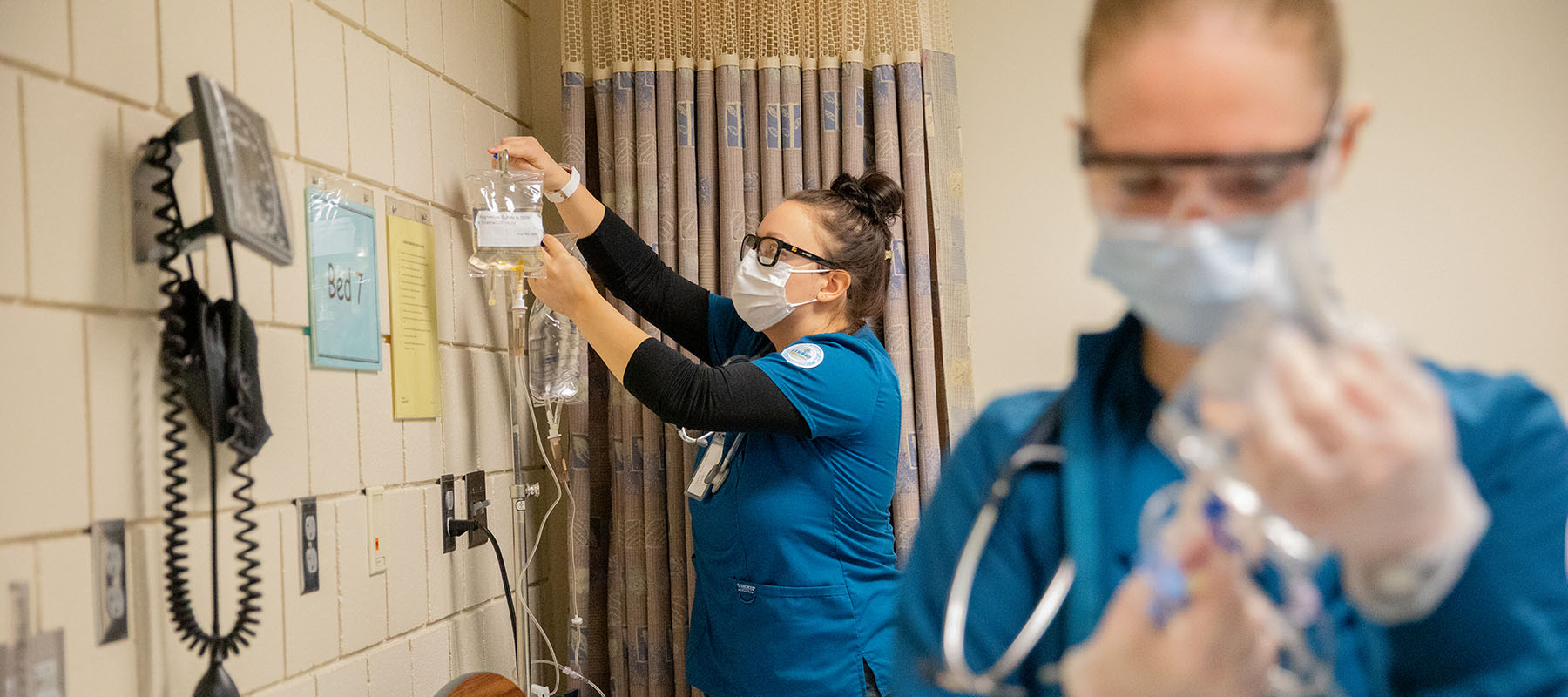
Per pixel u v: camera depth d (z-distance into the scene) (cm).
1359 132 54
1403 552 42
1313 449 41
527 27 234
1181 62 51
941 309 218
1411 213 225
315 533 136
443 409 178
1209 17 51
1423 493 41
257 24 129
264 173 108
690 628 184
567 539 229
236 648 109
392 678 156
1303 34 51
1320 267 45
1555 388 218
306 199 137
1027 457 61
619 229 195
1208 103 51
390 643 156
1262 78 51
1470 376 57
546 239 162
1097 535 58
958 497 66
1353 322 44
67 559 95
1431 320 223
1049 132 237
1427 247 224
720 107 220
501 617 200
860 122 219
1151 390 61
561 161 232
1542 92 221
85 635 97
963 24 242
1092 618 56
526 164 183
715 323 199
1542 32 221
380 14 161
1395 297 225
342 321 144
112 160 103
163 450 109
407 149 169
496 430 202
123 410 103
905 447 211
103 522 100
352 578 145
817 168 220
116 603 101
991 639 60
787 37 221
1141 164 53
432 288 175
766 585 166
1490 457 54
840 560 167
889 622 169
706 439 180
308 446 135
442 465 177
